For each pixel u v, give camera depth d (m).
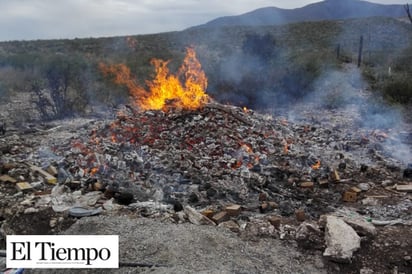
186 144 8.68
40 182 7.04
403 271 4.57
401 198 6.71
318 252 4.88
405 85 14.82
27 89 17.91
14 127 12.13
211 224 5.48
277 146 9.02
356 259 4.73
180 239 4.78
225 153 8.29
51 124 12.52
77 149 8.63
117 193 6.26
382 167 8.30
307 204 6.39
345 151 9.45
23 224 5.61
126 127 9.59
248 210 6.09
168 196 6.39
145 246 4.65
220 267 4.36
